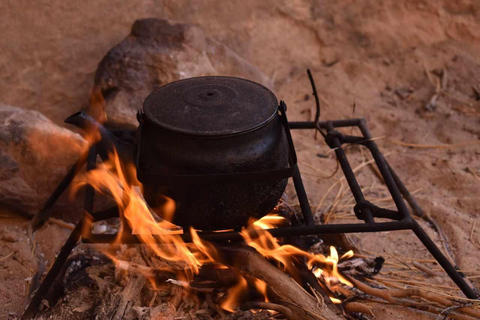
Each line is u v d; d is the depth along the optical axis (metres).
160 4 4.39
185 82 2.49
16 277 2.89
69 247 2.49
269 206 2.36
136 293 2.62
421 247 3.19
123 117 3.67
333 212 3.41
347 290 2.72
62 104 4.09
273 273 2.44
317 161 4.04
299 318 2.41
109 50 4.01
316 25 5.14
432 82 4.88
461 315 2.58
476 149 4.12
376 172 3.91
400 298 2.70
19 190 3.15
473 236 3.26
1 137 3.17
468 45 5.21
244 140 2.19
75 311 2.62
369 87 4.91
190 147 2.17
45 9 3.84
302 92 4.88
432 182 3.78
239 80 2.52
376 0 5.15
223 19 4.73
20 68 3.84
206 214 2.26
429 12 5.21
